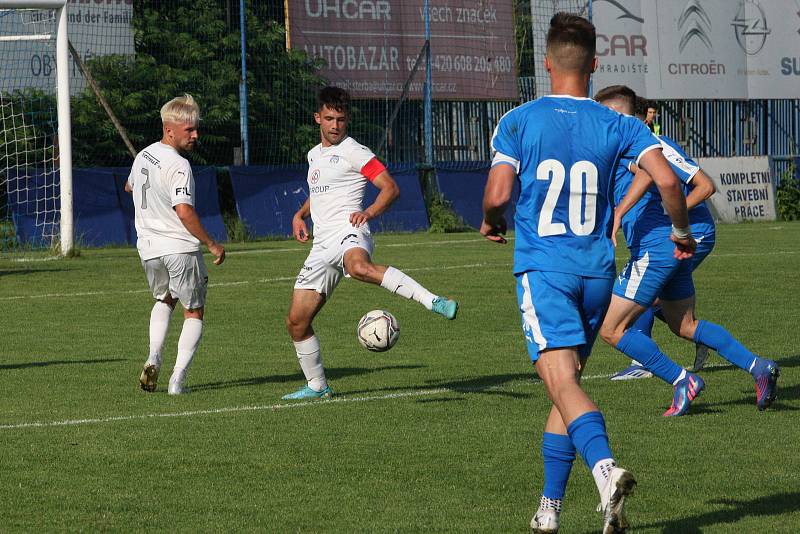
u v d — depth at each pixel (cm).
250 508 1580
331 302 4138
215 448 1947
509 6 9169
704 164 9381
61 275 5109
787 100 10481
